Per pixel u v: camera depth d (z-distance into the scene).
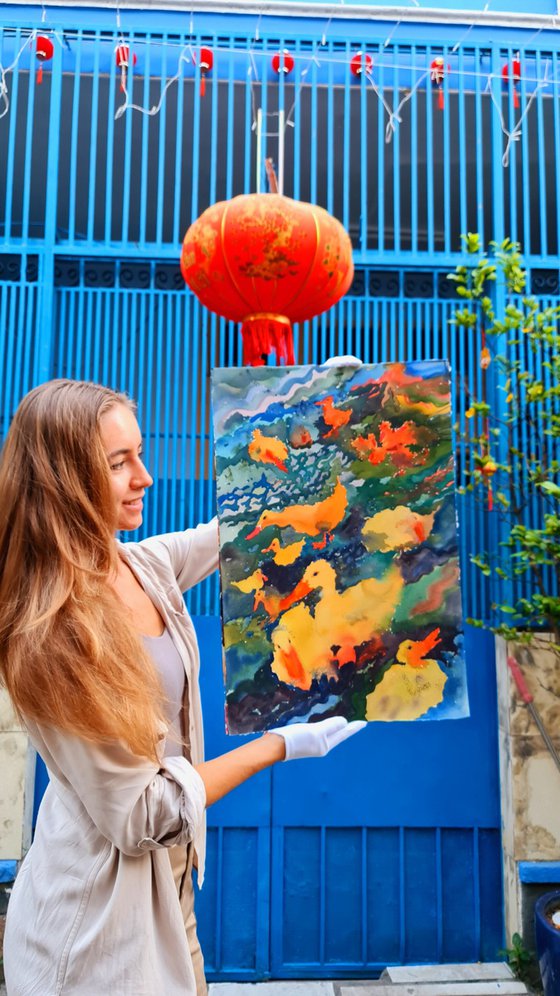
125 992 1.07
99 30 3.45
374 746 3.34
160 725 1.15
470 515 3.41
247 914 3.26
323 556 1.59
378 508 1.61
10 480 1.15
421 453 1.62
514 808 3.17
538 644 3.26
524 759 3.19
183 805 1.08
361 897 3.29
